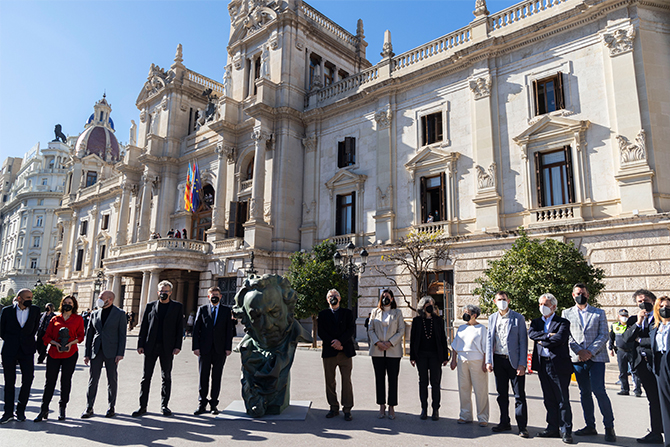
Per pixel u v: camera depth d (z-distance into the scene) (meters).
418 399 9.73
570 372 6.63
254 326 8.05
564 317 7.30
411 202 23.75
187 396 9.91
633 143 17.17
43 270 73.56
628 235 16.73
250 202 28.58
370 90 26.05
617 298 16.66
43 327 9.96
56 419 7.77
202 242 30.56
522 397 6.88
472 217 21.41
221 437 6.63
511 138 20.72
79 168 58.75
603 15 18.67
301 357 18.03
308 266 21.19
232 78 34.44
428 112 23.95
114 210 46.91
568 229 17.95
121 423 7.48
